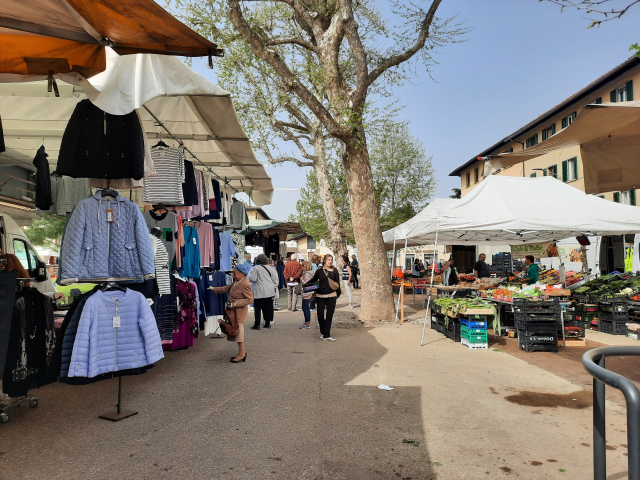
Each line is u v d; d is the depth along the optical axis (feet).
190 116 20.33
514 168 111.86
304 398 17.22
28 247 21.40
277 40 38.50
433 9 38.52
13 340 14.16
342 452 12.25
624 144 13.93
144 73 14.46
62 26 10.46
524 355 25.27
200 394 17.87
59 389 18.70
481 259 51.98
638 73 68.18
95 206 14.82
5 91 15.34
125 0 9.39
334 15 39.50
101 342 14.17
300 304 58.39
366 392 17.97
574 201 30.17
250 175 32.22
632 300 32.14
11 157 18.83
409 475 10.89
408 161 113.39
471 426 14.15
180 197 20.52
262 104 55.01
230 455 12.07
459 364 22.95
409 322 39.14
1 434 13.61
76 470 11.14
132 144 15.12
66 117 19.17
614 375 5.24
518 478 10.71
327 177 64.80
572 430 13.79
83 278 14.29
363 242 39.52
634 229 27.84
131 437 13.37
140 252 15.20
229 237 33.65
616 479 10.44
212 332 30.30
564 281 41.63
